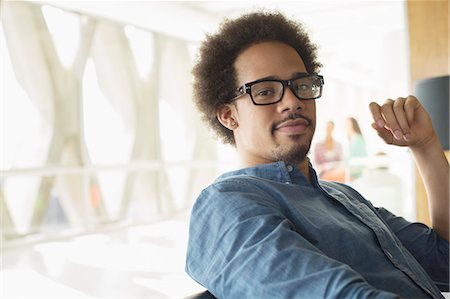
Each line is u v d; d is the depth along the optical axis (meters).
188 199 8.70
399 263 1.04
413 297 0.98
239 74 1.14
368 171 5.50
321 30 8.76
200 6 7.34
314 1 7.23
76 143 6.59
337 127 9.96
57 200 6.26
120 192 7.24
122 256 4.71
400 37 8.97
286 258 0.77
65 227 6.29
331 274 0.72
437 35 2.82
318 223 0.98
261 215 0.86
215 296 0.87
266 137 1.09
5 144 5.83
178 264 4.29
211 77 1.22
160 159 8.13
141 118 7.79
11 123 5.90
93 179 6.75
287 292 0.74
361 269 0.97
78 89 6.67
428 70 2.85
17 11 6.00
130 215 7.38
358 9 7.66
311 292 0.72
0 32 5.84
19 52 6.03
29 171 5.90
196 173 8.95
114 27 7.32
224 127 1.29
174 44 8.55
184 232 6.12
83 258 4.67
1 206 5.66
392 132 1.16
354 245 0.98
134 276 3.91
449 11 2.79
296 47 1.26
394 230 1.28
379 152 5.95
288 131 1.08
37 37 6.22
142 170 7.65
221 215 0.90
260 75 1.10
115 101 7.30
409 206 4.37
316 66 1.38
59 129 6.40
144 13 6.94
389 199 4.57
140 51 7.88
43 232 6.05
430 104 1.79
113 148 7.22
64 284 3.72
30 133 6.09
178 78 8.64
